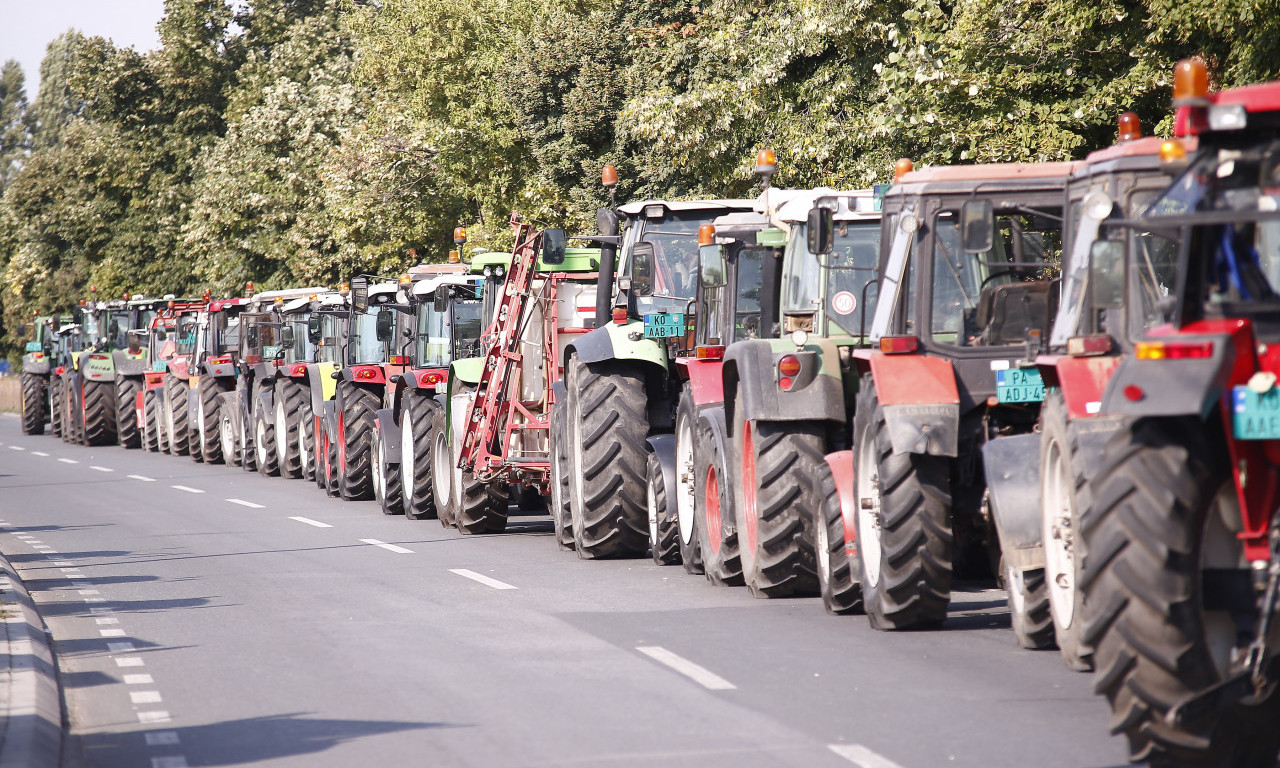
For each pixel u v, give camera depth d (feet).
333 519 220.02
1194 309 61.31
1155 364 57.72
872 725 78.48
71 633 120.98
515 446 184.65
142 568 165.89
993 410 108.17
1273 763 63.31
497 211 405.18
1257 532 59.26
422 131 415.03
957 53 216.74
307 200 507.30
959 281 109.50
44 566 171.73
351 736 80.74
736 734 77.61
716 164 296.92
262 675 99.55
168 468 351.67
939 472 105.19
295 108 535.19
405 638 112.06
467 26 436.76
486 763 73.72
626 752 74.64
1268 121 60.49
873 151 257.75
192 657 107.65
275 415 308.81
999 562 114.42
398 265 433.07
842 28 258.98
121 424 441.27
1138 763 64.03
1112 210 88.17
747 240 140.87
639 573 147.74
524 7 433.07
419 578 148.36
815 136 269.03
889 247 115.55
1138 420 61.21
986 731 76.18
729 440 133.18
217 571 159.94
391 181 418.51
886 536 105.29
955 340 108.78
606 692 89.51
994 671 91.40
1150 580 59.11
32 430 540.93
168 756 78.02
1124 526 59.82
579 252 185.16
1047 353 94.53
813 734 77.00
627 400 157.48
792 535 122.72
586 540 158.20
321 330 289.12
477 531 195.72
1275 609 59.06
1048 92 220.64
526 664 99.50
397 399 227.61
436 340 223.10
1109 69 217.15
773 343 124.26
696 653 101.30
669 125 290.35
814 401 121.29
